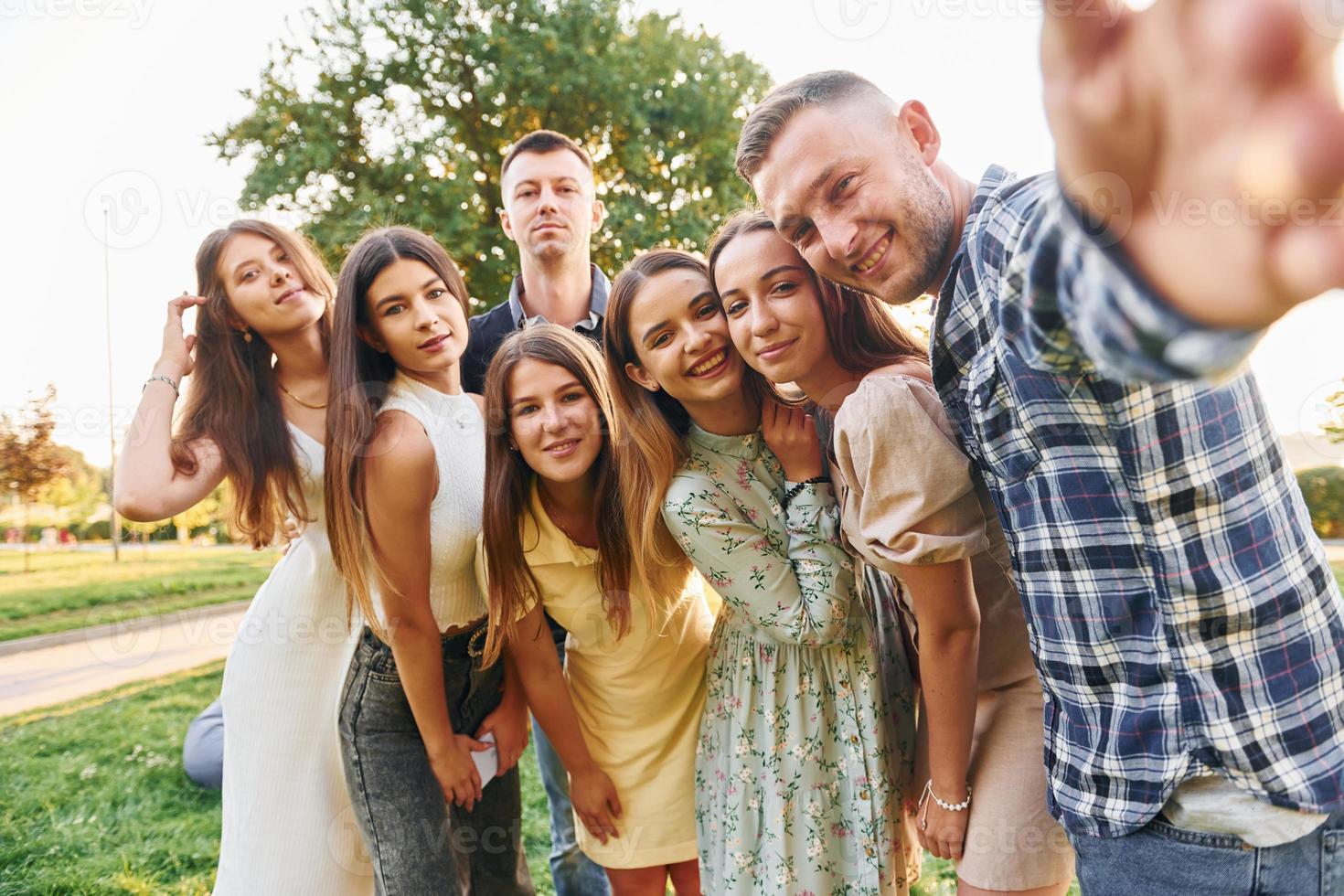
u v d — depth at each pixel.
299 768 1.55
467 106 5.79
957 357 1.04
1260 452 0.88
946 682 1.26
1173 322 0.35
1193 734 0.91
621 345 1.42
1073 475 0.93
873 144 1.04
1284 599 0.88
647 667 1.55
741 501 1.43
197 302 1.58
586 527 1.55
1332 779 0.87
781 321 1.26
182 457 1.53
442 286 1.51
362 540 1.45
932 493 1.14
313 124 5.34
